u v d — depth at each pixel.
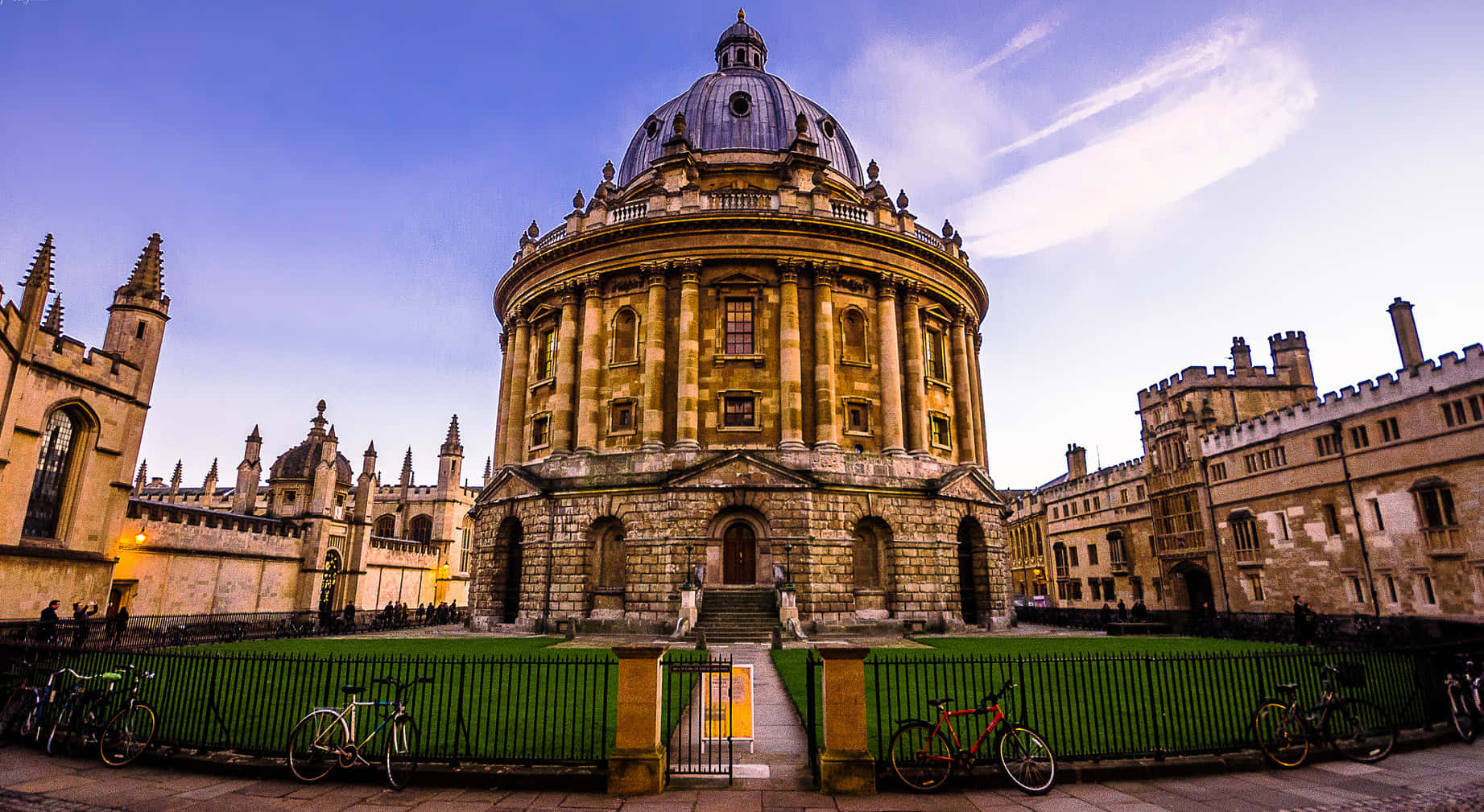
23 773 11.79
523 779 10.91
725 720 11.83
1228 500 52.94
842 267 41.47
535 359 45.88
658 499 36.62
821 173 48.56
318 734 11.61
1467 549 36.09
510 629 38.78
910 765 11.06
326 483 56.59
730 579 36.28
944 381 45.03
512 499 41.12
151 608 41.62
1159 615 47.59
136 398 38.53
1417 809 9.95
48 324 33.62
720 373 39.62
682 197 42.44
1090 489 71.19
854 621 35.28
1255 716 12.16
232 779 11.45
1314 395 57.44
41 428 33.03
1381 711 13.07
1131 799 10.38
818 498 36.59
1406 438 39.50
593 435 40.16
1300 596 46.31
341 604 59.31
